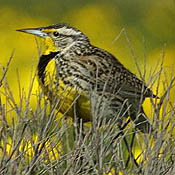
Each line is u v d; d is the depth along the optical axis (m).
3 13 27.83
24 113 12.98
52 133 13.37
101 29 27.44
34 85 17.42
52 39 16.00
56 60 15.41
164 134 13.31
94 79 15.40
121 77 15.82
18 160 12.77
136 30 27.41
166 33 26.83
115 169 13.19
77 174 12.78
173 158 13.28
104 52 16.11
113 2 29.30
